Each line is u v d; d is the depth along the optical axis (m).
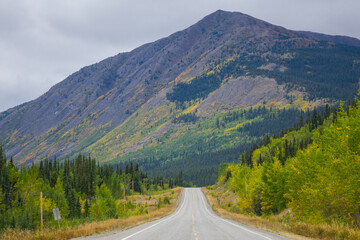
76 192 86.12
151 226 25.70
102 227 24.16
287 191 50.97
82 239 16.75
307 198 31.70
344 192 26.25
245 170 79.12
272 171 55.31
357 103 32.50
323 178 29.59
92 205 69.56
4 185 63.59
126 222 31.62
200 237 16.98
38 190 66.62
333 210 28.23
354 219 25.75
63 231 19.97
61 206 66.00
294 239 16.42
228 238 16.58
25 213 50.22
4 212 54.44
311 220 28.72
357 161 26.08
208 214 53.94
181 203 96.81
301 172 38.06
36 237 17.23
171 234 18.52
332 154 30.86
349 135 28.91
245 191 68.94
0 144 72.00
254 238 16.64
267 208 54.69
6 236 18.36
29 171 68.56
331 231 18.89
